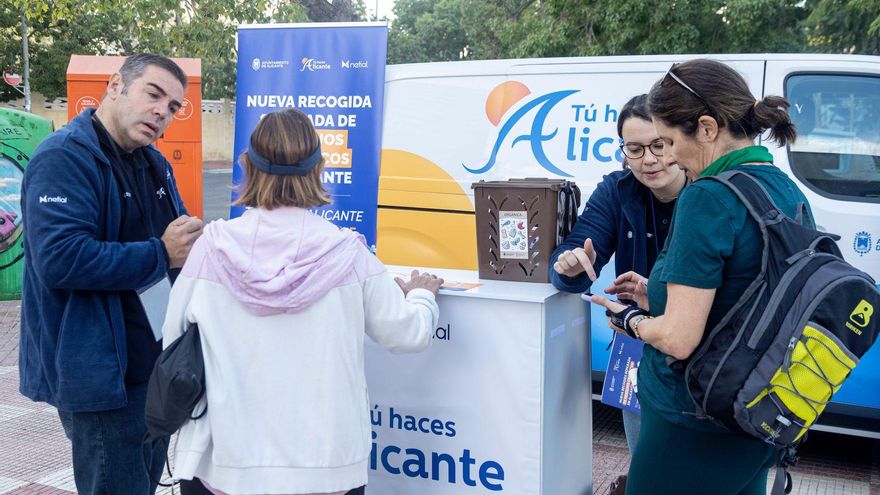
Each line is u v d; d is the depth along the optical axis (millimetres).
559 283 2570
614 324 2336
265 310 2096
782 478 2174
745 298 1973
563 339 2707
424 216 5418
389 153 5543
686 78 2068
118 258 2518
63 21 28531
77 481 2750
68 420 2730
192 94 7297
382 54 4051
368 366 2760
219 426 2104
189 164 7371
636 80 4816
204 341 2139
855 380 4266
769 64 4613
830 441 4949
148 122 2719
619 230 2787
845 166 4473
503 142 5176
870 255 4375
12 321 7852
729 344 1971
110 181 2668
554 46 15430
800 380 1895
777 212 2004
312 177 2219
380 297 2238
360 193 4133
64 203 2496
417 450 2725
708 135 2080
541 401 2518
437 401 2670
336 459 2135
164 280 2785
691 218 2002
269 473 2109
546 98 5051
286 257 2109
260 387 2123
